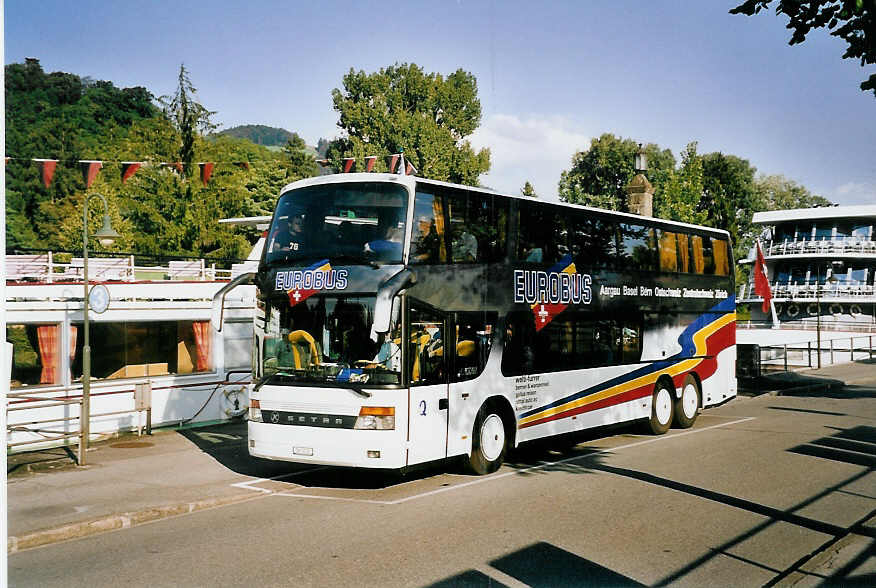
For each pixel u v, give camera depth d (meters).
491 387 13.00
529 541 8.80
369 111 60.91
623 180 77.00
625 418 16.52
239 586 7.25
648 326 17.33
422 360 11.58
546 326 14.38
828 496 11.20
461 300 12.40
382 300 10.58
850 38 8.36
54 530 9.12
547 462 14.16
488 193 13.22
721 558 8.20
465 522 9.68
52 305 17.45
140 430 17.22
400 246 11.43
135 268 22.11
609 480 12.38
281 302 11.99
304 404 11.51
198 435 17.34
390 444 11.05
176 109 48.34
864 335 45.97
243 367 20.89
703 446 15.84
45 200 60.06
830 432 17.77
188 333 19.95
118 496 11.05
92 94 76.31
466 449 12.43
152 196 43.00
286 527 9.52
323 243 11.83
